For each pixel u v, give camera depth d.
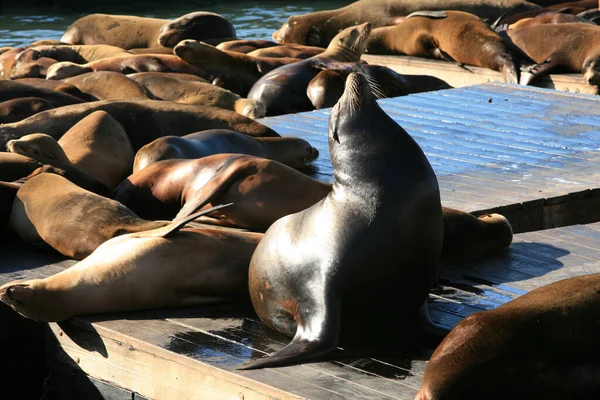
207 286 22.52
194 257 22.34
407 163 18.73
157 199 29.72
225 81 58.66
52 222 26.30
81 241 25.56
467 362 15.58
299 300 19.53
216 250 22.58
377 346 19.64
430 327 19.88
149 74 50.31
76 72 55.66
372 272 18.72
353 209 18.80
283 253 19.78
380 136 18.84
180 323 21.67
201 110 39.53
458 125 43.59
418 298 19.62
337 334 19.03
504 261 25.70
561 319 16.17
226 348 20.14
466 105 48.22
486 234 25.66
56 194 27.17
